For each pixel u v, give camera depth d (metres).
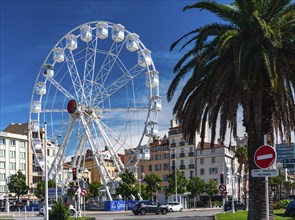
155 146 120.25
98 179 118.12
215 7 20.22
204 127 21.83
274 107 20.36
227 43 18.70
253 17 18.91
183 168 112.56
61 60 57.91
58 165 58.19
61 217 33.94
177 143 115.19
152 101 55.12
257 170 12.88
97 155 60.09
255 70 18.33
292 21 18.92
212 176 107.25
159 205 57.22
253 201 19.59
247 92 19.28
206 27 20.44
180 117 21.69
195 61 21.34
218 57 20.28
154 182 95.56
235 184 111.62
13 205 96.00
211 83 19.94
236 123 19.73
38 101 59.41
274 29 18.62
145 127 55.47
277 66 19.39
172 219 40.59
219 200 103.88
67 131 57.22
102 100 56.62
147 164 120.69
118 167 58.66
